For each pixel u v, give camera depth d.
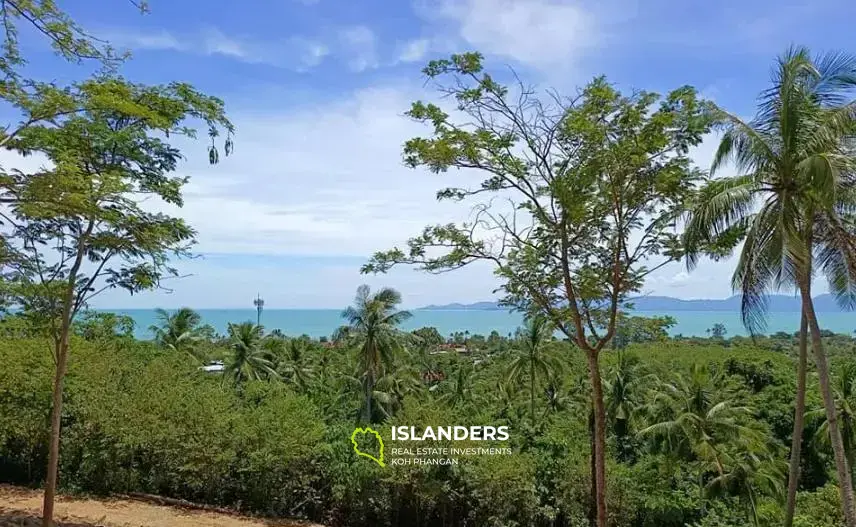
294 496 15.34
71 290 8.64
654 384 31.30
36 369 15.01
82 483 15.23
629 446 28.62
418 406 16.98
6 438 15.42
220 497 15.14
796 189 10.45
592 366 8.94
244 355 33.94
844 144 10.66
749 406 31.98
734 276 11.24
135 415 14.83
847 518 11.09
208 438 14.76
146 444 14.69
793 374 37.66
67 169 6.86
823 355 11.05
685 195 8.45
